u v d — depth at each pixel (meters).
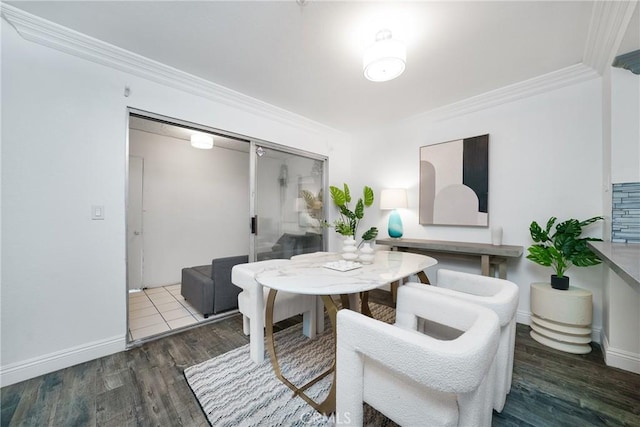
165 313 2.82
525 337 2.20
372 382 1.05
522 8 1.52
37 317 1.69
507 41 1.83
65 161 1.80
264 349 1.97
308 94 2.70
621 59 1.74
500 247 2.46
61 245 1.78
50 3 1.50
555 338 1.99
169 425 1.29
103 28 1.72
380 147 3.80
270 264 2.04
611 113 1.86
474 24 1.66
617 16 1.50
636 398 1.46
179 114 2.37
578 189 2.23
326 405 1.35
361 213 3.76
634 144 1.78
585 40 1.81
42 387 1.57
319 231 3.83
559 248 2.05
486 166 2.72
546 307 2.03
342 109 3.10
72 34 1.75
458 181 2.93
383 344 0.93
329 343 2.13
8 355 1.59
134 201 3.68
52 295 1.74
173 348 2.05
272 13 1.59
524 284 2.50
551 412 1.36
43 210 1.72
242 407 1.40
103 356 1.92
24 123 1.66
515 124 2.57
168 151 4.00
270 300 1.72
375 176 3.87
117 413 1.37
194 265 4.28
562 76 2.23
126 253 2.05
